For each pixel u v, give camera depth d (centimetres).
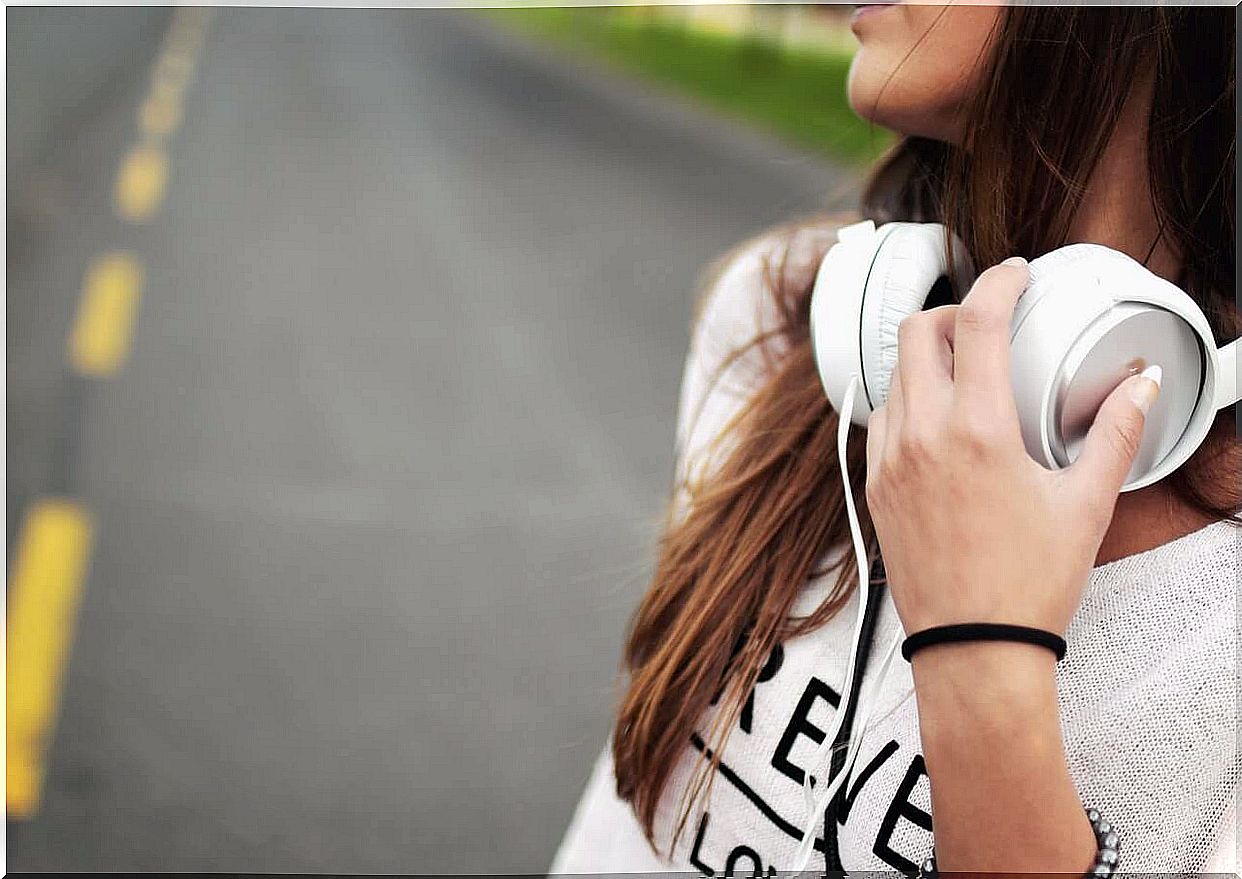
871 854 63
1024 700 49
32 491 328
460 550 310
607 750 87
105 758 222
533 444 389
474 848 208
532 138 1013
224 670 250
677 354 501
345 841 207
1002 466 50
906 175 88
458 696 248
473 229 710
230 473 350
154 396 409
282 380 436
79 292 527
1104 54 62
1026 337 53
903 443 52
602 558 308
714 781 70
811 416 75
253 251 624
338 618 275
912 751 63
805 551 70
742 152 944
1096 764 57
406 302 554
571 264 643
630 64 1483
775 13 1183
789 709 68
